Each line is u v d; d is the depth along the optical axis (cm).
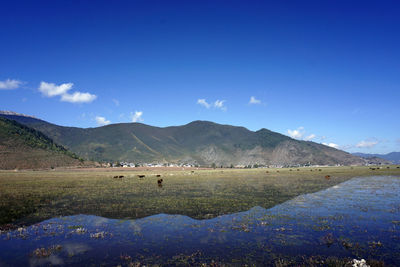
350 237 1491
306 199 2914
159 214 2173
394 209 2284
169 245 1389
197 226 1775
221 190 3881
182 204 2633
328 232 1598
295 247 1338
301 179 6100
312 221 1878
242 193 3503
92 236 1548
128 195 3372
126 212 2262
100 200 2945
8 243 1434
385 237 1484
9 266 1112
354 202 2678
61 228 1752
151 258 1205
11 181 5759
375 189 3838
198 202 2750
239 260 1175
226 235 1562
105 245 1395
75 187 4472
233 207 2458
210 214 2150
